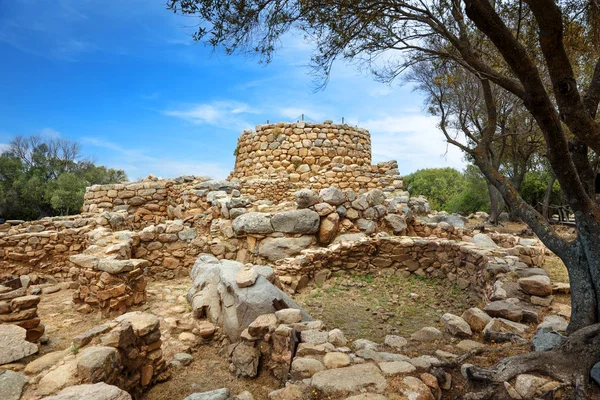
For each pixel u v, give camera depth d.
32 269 9.10
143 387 3.83
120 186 14.02
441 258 8.51
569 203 3.60
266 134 16.30
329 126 16.17
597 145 3.14
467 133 5.32
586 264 3.68
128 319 4.04
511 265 6.57
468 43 4.26
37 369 3.08
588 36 5.01
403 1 4.45
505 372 3.02
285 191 14.08
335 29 4.75
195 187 13.49
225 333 5.11
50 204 30.66
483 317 4.80
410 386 3.05
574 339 3.12
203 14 4.19
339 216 9.63
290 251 8.79
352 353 3.78
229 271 5.95
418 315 6.29
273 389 3.88
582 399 2.65
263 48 4.72
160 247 8.99
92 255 6.68
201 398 2.92
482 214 19.67
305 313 5.16
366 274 8.69
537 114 3.22
